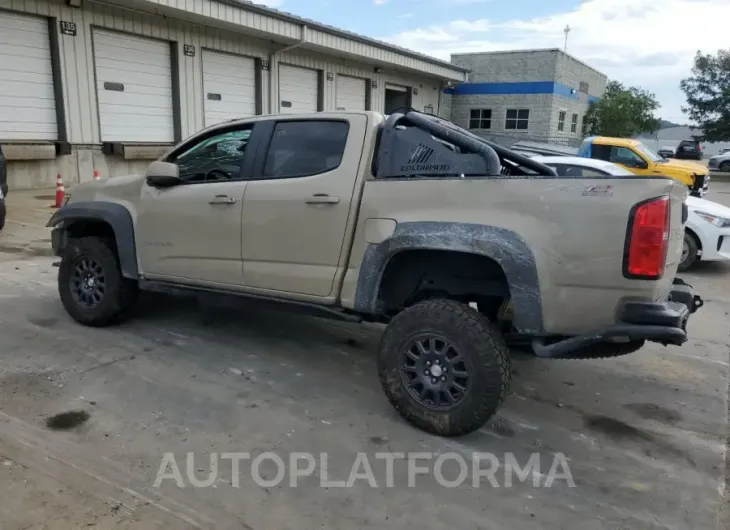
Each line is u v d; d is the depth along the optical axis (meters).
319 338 5.27
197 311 5.84
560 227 3.21
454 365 3.50
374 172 3.86
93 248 5.06
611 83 37.62
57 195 11.37
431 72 25.59
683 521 2.91
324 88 20.91
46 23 12.92
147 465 3.18
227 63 17.31
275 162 4.23
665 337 3.03
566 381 4.59
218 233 4.38
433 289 3.98
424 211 3.57
